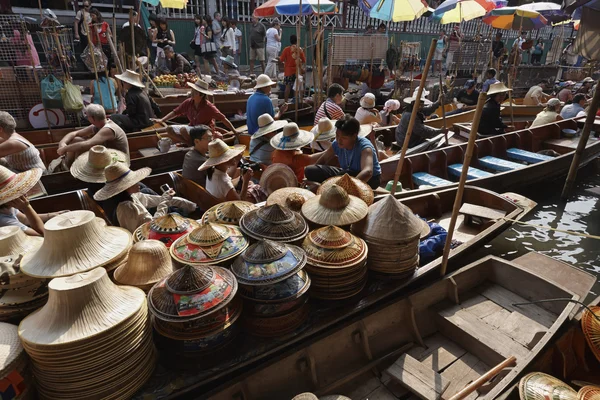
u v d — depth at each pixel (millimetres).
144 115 6996
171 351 2336
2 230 2426
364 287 3088
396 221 3031
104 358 1974
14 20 8227
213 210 3174
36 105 8031
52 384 1970
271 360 2486
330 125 5285
